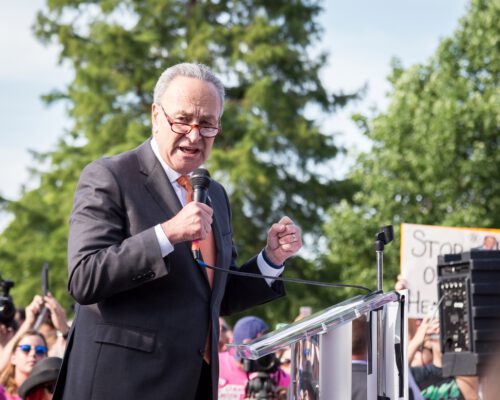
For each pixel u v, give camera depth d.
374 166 27.53
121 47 32.53
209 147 4.51
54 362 6.59
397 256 26.83
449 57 28.47
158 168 4.50
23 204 33.56
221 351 10.23
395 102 27.83
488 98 27.31
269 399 7.32
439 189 26.42
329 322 4.22
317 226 33.09
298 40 33.50
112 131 32.25
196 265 4.41
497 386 5.76
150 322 4.26
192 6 34.41
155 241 4.11
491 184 26.70
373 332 4.44
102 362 4.21
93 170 4.43
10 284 8.66
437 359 8.98
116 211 4.34
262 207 32.16
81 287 4.14
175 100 4.41
